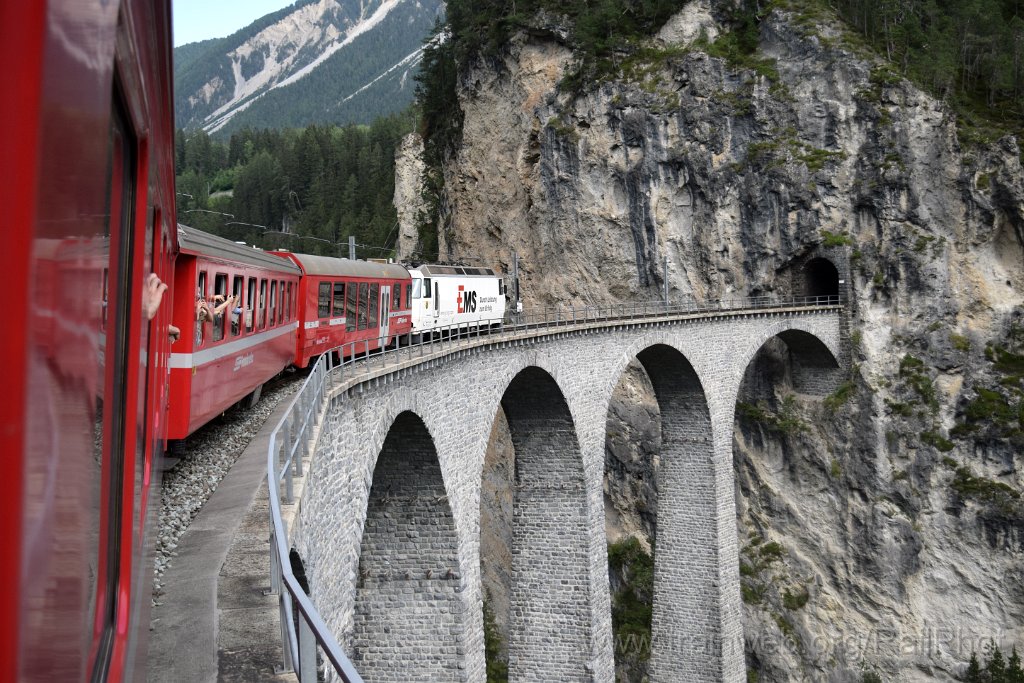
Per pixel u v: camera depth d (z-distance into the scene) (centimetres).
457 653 2966
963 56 7169
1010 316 6269
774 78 6844
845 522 6450
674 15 7331
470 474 3200
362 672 2986
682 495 5241
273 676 809
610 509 7212
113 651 400
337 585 2053
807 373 6688
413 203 9488
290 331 2922
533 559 4138
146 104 496
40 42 198
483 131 8000
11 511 189
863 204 6544
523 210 7762
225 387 2114
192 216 14975
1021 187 6209
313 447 1681
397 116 16112
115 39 292
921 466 6259
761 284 6900
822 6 7056
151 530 783
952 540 6141
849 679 6206
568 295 7525
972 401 6244
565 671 4075
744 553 6700
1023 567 5916
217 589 1045
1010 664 5797
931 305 6375
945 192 6369
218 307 2000
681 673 5209
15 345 191
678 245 7094
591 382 4156
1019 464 6031
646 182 7069
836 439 6488
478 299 5250
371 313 3797
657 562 5309
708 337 5100
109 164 351
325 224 13038
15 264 192
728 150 6906
